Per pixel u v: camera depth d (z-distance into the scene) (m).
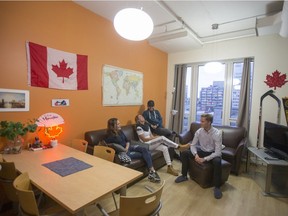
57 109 2.59
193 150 2.90
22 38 2.19
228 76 4.22
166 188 2.68
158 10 2.91
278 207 2.26
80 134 2.91
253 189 2.70
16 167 1.66
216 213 2.13
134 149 2.93
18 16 2.14
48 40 2.43
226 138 3.69
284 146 2.67
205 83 4.57
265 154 2.90
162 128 3.85
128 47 3.69
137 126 3.46
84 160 1.87
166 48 4.49
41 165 1.72
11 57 2.10
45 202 1.91
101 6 2.83
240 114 3.93
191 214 2.10
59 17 2.54
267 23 2.98
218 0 2.62
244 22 3.29
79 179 1.45
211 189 2.67
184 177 2.90
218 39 4.09
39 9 2.33
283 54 3.48
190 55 4.58
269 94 3.54
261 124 3.70
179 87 4.76
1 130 1.94
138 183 2.79
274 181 2.90
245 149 3.30
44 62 2.40
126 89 3.70
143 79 4.12
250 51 3.81
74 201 1.15
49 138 2.50
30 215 1.26
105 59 3.25
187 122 4.84
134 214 1.20
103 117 3.28
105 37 3.22
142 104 4.15
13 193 1.62
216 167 2.57
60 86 2.60
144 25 1.80
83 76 2.90
